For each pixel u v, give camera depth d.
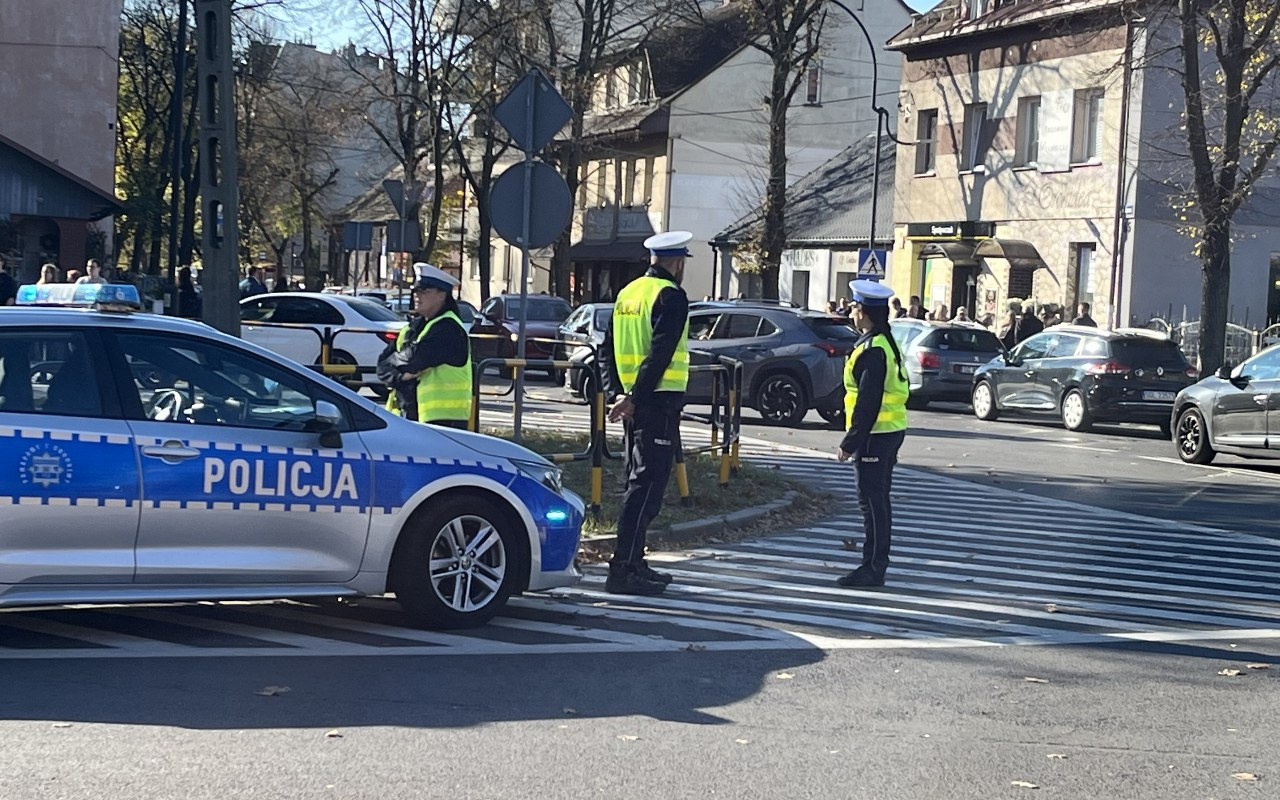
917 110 40.62
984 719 6.52
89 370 7.12
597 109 60.66
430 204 50.47
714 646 7.84
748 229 50.22
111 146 44.81
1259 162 26.58
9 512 6.80
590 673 7.11
